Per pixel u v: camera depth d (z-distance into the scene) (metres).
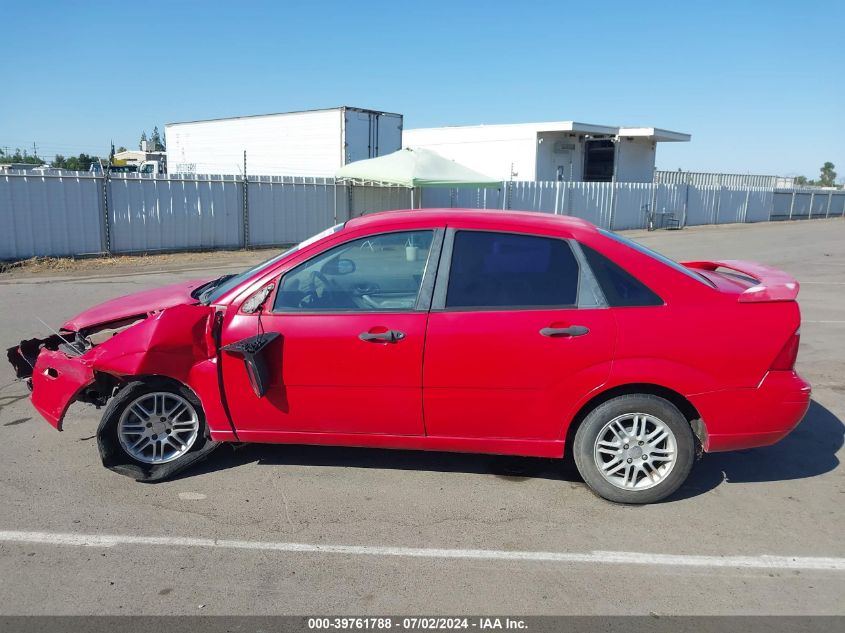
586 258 3.98
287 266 4.14
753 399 3.87
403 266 4.06
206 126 27.16
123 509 3.96
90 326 4.75
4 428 5.20
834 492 4.27
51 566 3.37
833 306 10.78
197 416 4.36
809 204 44.78
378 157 22.14
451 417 4.01
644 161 37.81
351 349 3.97
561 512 3.97
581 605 3.11
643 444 3.99
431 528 3.78
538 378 3.90
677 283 3.94
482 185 20.66
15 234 15.02
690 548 3.60
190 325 4.15
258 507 4.00
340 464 4.61
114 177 16.34
